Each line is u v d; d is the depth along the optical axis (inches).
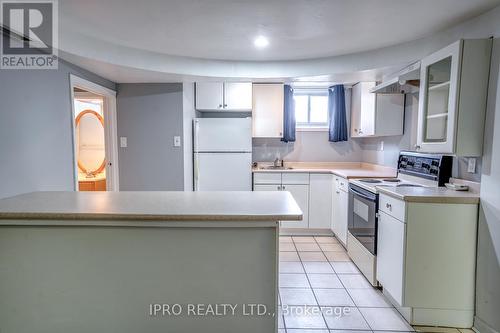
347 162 175.8
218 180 153.2
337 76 124.0
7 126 75.9
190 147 151.5
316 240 148.1
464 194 79.7
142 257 61.6
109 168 140.2
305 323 80.8
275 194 78.7
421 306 79.5
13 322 62.8
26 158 82.4
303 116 178.5
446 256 78.2
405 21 84.8
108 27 88.8
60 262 61.5
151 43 103.6
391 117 127.7
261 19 83.4
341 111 165.8
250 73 124.9
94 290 62.2
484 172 76.0
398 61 105.1
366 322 81.6
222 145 152.2
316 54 116.5
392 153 138.2
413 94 120.4
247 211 59.8
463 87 75.4
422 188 90.0
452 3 73.0
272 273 61.5
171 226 60.2
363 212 106.7
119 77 125.9
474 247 77.9
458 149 76.9
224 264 61.6
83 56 94.6
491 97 74.1
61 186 97.1
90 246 61.2
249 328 63.1
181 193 80.2
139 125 139.6
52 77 93.0
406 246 78.7
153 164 140.9
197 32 93.4
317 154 176.6
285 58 121.6
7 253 61.2
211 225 59.6
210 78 127.7
